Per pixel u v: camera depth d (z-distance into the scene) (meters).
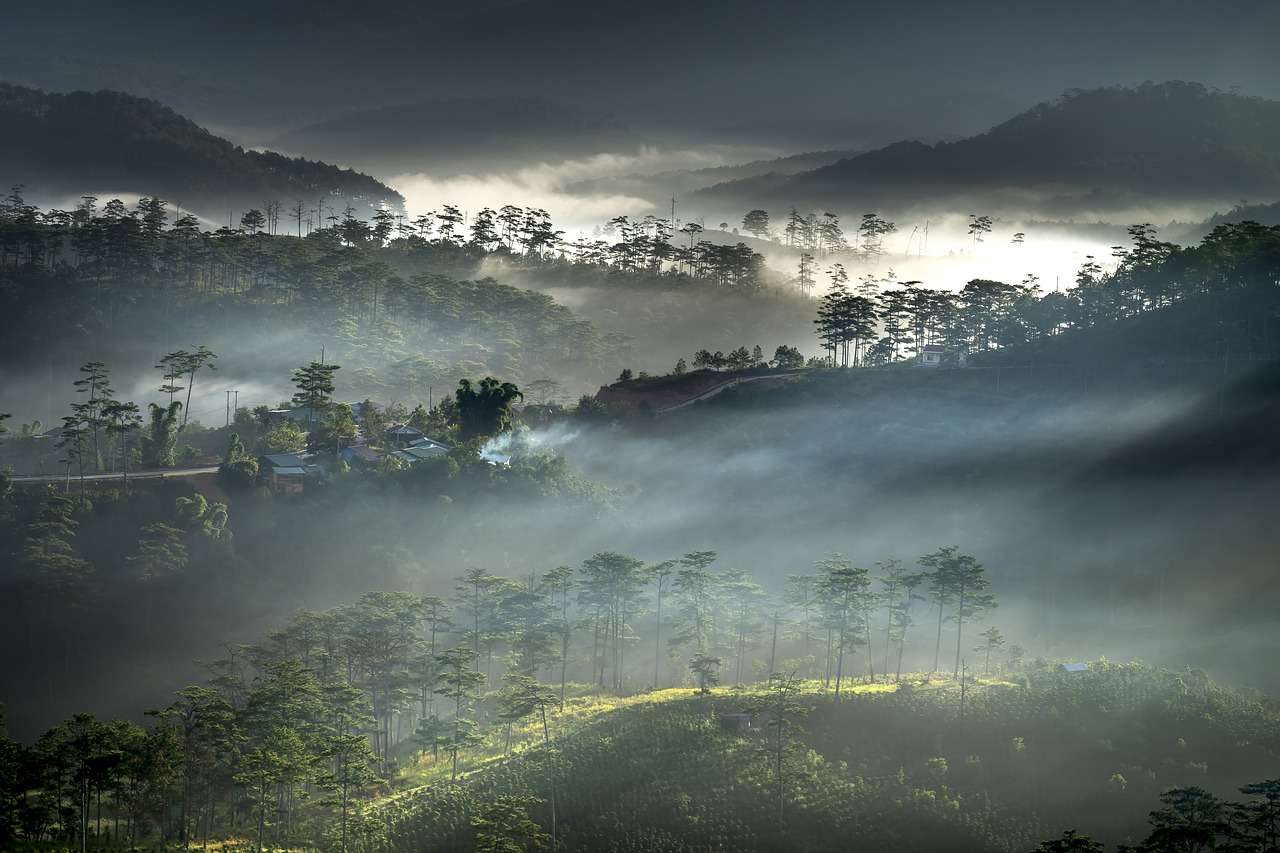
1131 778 118.62
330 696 124.12
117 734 108.25
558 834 109.19
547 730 124.38
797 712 123.56
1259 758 121.00
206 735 114.69
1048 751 122.06
